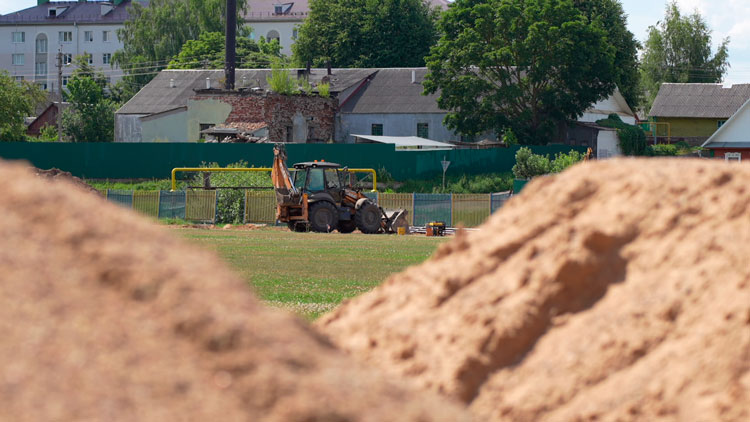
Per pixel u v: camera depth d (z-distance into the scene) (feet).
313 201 455.63
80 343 45.47
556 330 67.05
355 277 222.48
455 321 69.26
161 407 43.16
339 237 400.47
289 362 47.06
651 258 68.49
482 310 68.95
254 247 326.24
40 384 42.78
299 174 462.60
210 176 562.66
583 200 76.13
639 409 59.62
